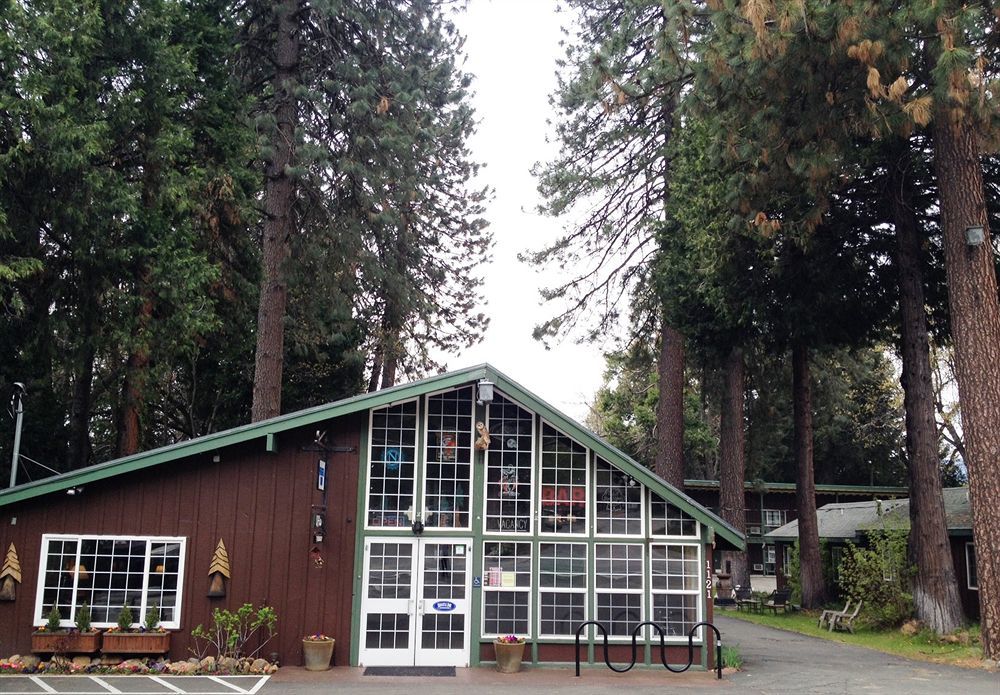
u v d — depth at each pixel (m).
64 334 19.02
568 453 15.23
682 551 15.01
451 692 12.06
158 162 19.05
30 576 13.80
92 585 13.93
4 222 15.63
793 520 40.91
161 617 14.04
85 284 18.38
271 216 21.02
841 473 48.91
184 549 14.22
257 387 20.39
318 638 14.03
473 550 14.79
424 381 14.87
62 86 16.80
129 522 14.18
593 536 14.96
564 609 14.74
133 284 18.67
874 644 19.22
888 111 14.59
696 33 16.55
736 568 32.12
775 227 17.25
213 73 21.94
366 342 30.80
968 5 14.08
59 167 16.31
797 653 17.61
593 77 20.22
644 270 27.80
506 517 14.95
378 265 23.06
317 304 27.55
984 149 15.55
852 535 28.47
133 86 18.98
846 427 46.19
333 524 14.65
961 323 16.41
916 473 20.73
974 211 16.48
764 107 16.20
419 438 15.09
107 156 18.77
